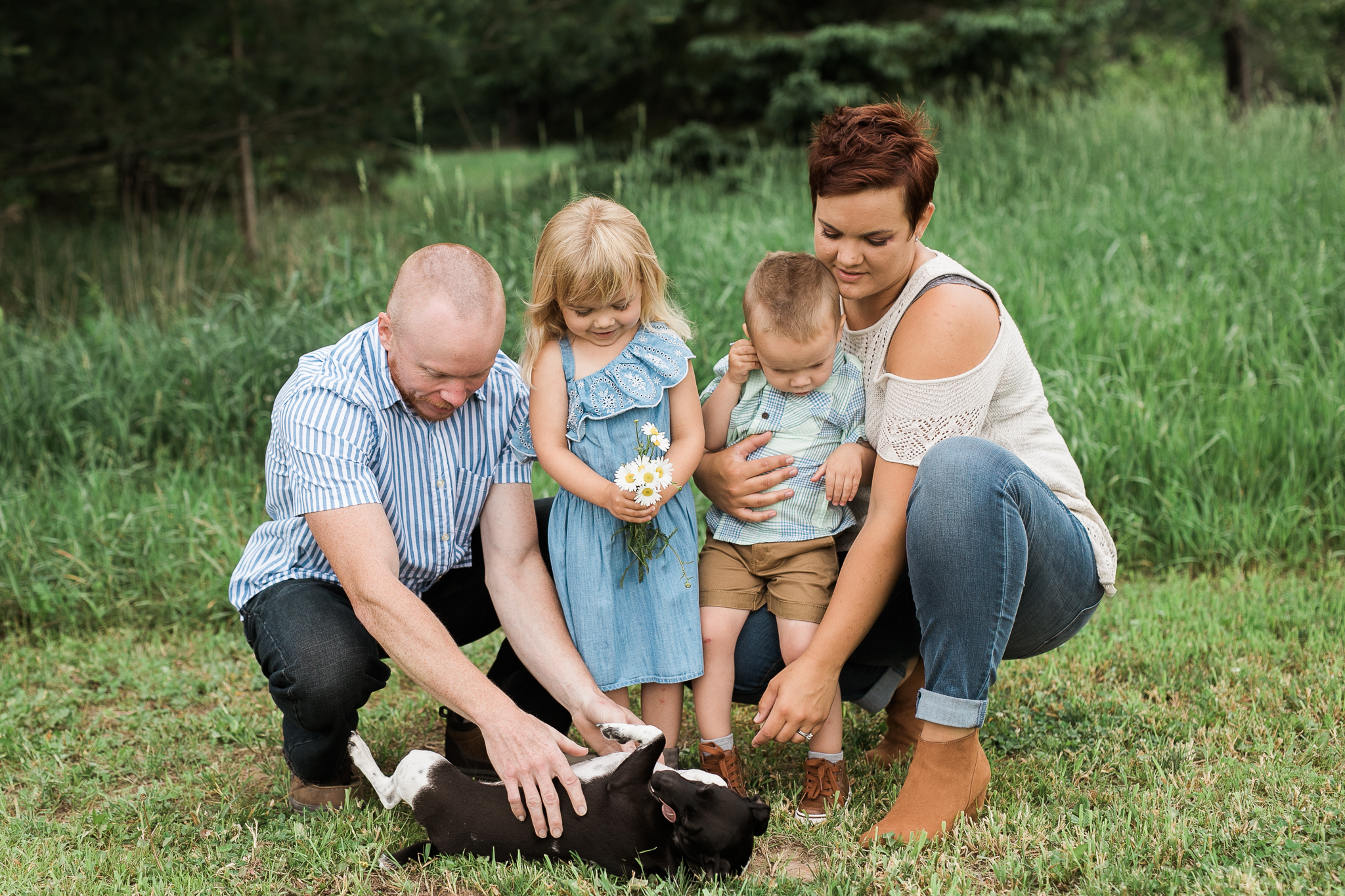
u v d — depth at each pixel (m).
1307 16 17.97
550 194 8.66
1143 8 20.14
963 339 2.47
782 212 8.62
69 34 7.94
